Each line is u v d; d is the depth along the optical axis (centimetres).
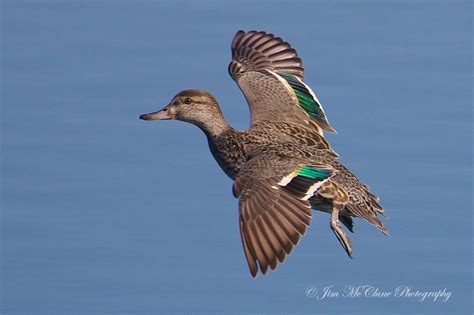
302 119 1437
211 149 1467
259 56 1534
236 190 1210
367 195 1324
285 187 1205
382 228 1301
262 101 1456
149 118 1481
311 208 1209
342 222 1381
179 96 1481
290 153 1308
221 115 1476
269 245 1155
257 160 1255
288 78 1494
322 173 1229
